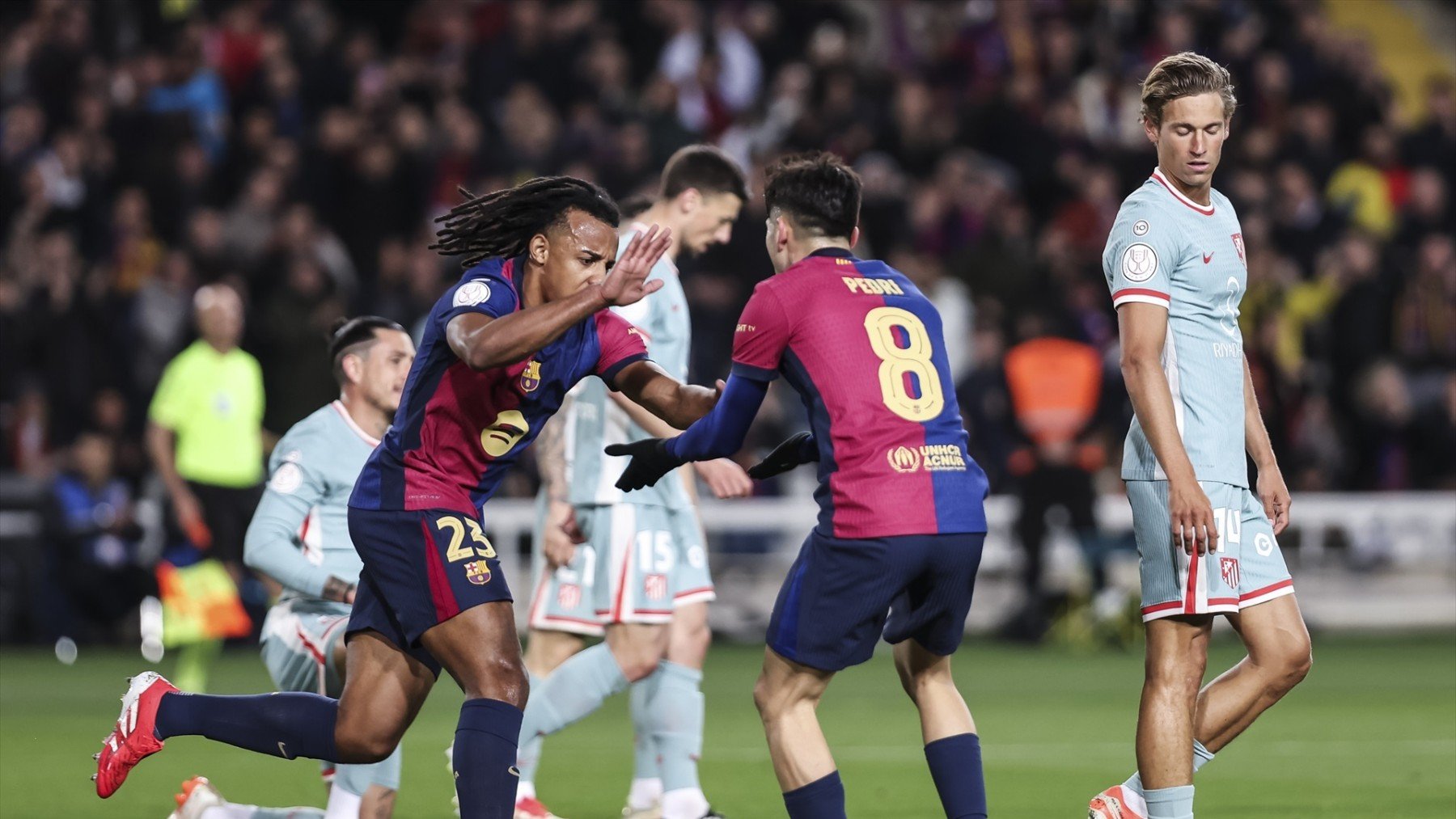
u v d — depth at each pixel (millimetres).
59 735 30125
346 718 15992
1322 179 63000
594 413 21297
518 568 48062
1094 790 23547
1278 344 53156
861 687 38781
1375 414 54531
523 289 15695
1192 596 16750
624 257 14500
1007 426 51219
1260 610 17375
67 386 51000
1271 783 23969
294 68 61219
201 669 33719
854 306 16406
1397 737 29391
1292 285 57625
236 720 16391
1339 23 82812
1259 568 17359
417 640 15578
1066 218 58938
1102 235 58594
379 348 19594
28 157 57500
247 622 28328
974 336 51844
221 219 54750
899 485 16000
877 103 62438
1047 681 39281
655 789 21516
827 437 16266
